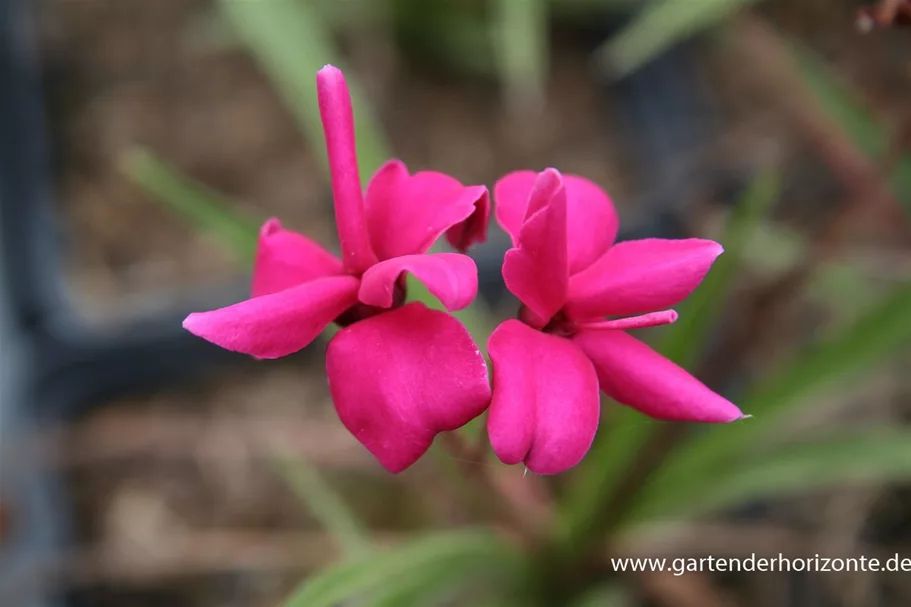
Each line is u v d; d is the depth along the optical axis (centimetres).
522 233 18
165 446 34
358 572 20
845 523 29
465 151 41
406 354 18
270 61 27
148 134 41
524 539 24
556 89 43
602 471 24
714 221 36
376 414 18
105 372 35
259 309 18
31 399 34
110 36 44
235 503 33
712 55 43
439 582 22
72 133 41
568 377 18
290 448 31
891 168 24
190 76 43
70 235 39
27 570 30
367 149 25
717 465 24
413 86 43
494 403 18
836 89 27
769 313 25
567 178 19
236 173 41
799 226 35
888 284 31
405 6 40
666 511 24
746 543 29
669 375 18
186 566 31
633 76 42
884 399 32
